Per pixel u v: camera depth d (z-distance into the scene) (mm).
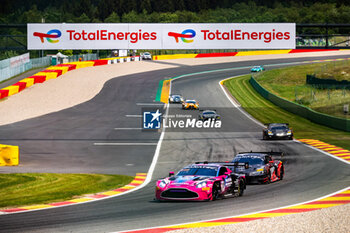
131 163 111000
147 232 43781
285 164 106438
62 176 89000
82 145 139625
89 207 58531
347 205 57031
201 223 47625
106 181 84312
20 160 113125
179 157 119688
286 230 44125
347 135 162375
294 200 62594
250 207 57156
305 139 153125
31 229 45562
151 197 67125
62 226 46906
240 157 84750
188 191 60969
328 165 103688
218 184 63656
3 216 52719
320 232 43406
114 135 160250
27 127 173875
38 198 66125
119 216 52062
